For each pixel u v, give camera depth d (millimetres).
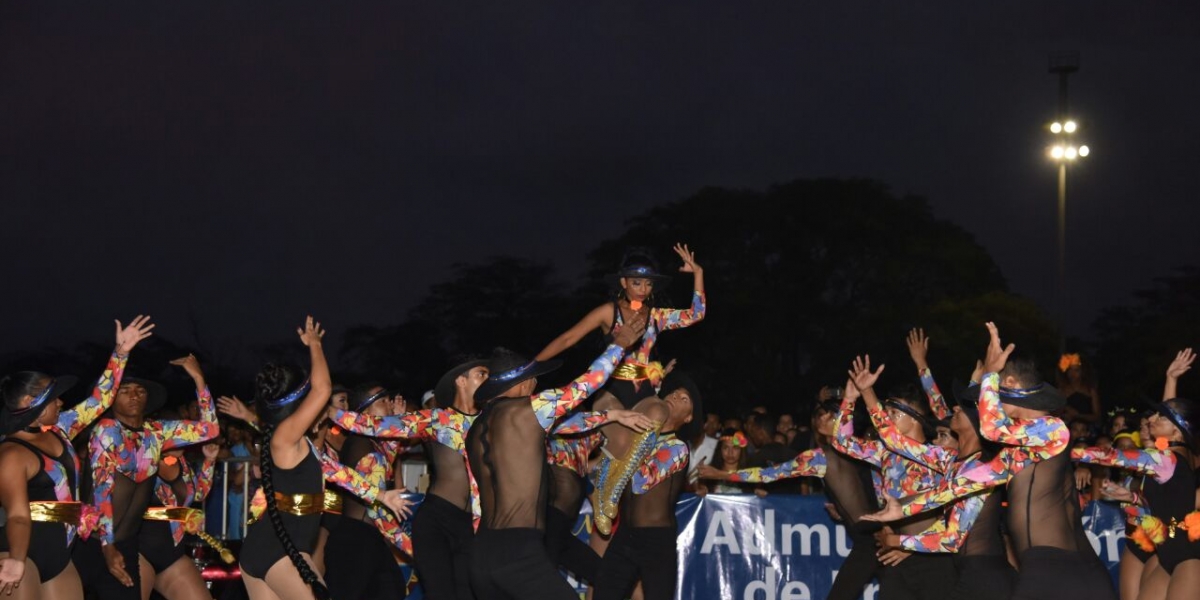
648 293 7594
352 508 7566
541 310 51906
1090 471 9148
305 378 6504
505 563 5770
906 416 7418
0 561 6148
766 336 43938
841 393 8195
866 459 7461
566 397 6016
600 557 7973
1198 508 6621
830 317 44750
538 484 5914
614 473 7430
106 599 7062
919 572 7250
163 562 7578
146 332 6969
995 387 5863
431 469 7691
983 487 5988
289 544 6094
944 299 44250
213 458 8508
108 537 6902
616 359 6129
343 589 7457
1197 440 6773
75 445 7492
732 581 8891
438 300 52406
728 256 46062
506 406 6027
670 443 7590
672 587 7539
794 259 45688
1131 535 6996
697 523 8953
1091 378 10875
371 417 7090
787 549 8883
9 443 6180
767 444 11125
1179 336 45594
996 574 6430
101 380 6875
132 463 7215
